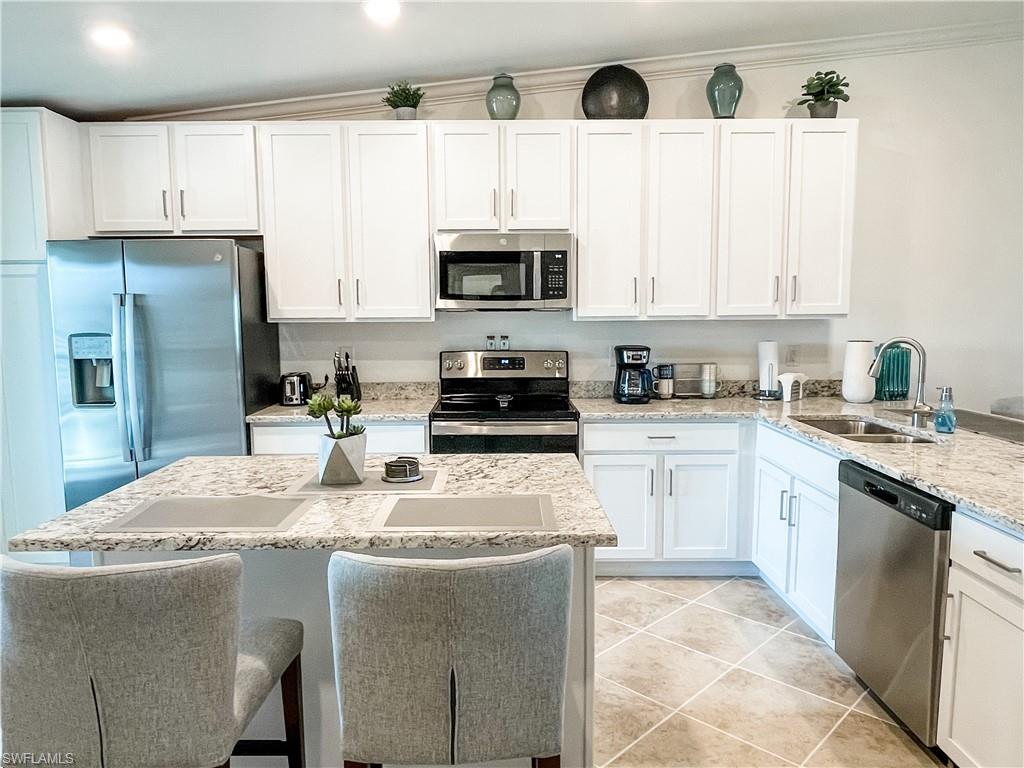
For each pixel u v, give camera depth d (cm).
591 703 169
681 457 334
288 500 178
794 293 349
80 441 322
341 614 125
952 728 187
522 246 341
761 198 344
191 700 123
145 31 268
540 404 360
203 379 320
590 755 170
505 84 347
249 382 332
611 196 344
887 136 369
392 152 343
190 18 260
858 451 237
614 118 350
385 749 128
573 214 346
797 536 285
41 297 327
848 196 345
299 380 358
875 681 222
